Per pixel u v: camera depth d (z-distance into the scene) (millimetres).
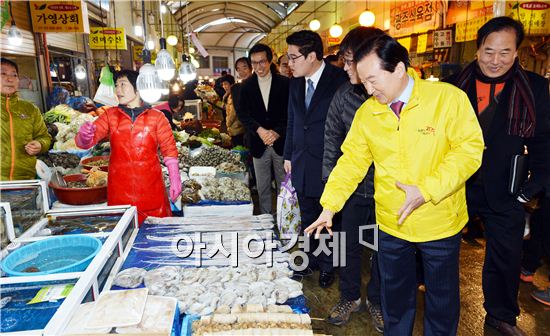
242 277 1506
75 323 1114
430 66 6645
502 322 2262
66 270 1390
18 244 1608
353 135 1781
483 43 1868
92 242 1584
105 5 8328
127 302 1189
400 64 1435
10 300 1255
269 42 27500
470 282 2918
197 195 2730
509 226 2057
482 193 2084
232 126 5074
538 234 2803
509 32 1799
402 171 1615
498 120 1960
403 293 1837
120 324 1095
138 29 9469
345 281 2395
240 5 21219
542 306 2619
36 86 5504
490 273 2217
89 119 3627
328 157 2260
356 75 1925
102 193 2398
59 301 1251
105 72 3578
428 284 1759
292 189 2824
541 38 4680
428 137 1548
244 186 2998
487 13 4957
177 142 4547
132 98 2279
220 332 1182
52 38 6094
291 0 13336
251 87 3346
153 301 1224
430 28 6297
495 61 1847
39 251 1553
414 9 6730
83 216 1964
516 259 2107
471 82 2023
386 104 1566
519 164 1935
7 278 1295
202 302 1366
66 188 2324
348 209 2234
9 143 2625
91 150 3482
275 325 1229
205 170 3459
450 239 1658
